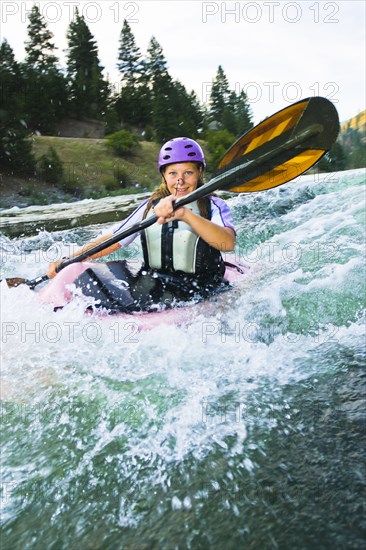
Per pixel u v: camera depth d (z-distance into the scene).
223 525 1.30
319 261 3.29
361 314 2.65
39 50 50.25
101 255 2.89
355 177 5.71
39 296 2.56
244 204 5.14
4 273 3.66
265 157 2.30
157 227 2.68
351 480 1.43
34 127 40.41
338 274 3.03
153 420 1.79
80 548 1.26
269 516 1.32
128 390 1.99
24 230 6.52
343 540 1.23
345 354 2.24
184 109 45.41
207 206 2.75
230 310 2.55
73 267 2.71
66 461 1.59
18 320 2.39
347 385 1.97
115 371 2.12
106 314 2.42
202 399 1.92
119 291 2.55
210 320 2.45
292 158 2.33
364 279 2.94
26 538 1.30
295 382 2.02
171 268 2.67
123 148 34.66
